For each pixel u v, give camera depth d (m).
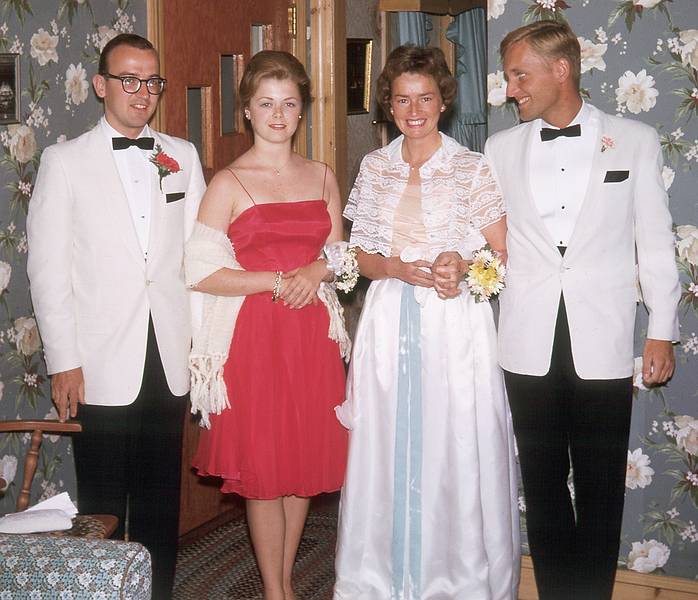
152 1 3.62
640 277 2.86
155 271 2.98
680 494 3.18
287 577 3.21
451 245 2.96
